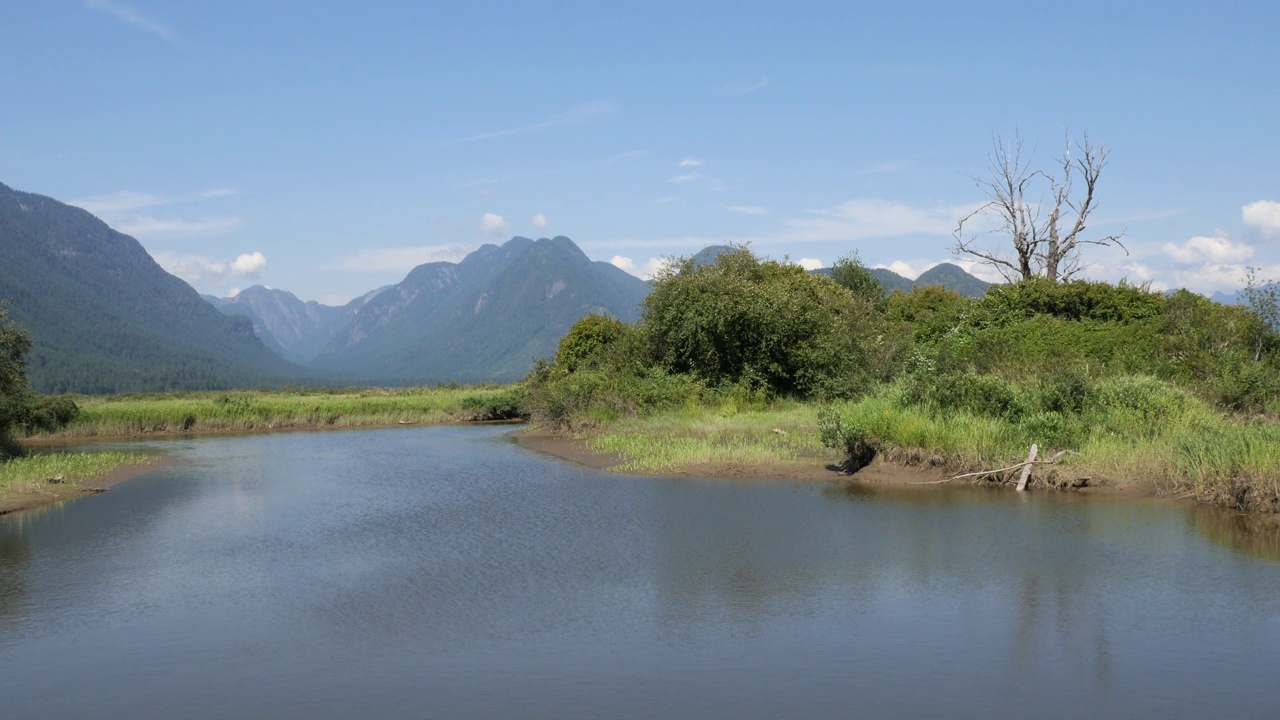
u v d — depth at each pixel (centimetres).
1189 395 2216
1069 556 1279
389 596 1159
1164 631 972
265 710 817
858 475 2022
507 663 917
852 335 3444
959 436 1955
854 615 1042
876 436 2070
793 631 993
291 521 1698
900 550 1330
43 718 808
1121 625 993
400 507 1828
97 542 1523
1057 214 4544
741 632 994
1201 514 1546
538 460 2650
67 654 970
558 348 4997
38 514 1819
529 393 4416
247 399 5441
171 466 2695
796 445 2416
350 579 1249
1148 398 2106
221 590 1206
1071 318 3806
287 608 1120
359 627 1039
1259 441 1623
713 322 3550
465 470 2442
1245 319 2973
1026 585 1145
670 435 2800
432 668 909
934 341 3962
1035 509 1616
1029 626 995
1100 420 2041
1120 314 3675
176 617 1091
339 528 1616
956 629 989
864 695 823
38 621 1082
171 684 881
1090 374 2389
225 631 1035
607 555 1342
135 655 963
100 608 1131
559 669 898
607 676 877
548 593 1154
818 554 1318
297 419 4684
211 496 2042
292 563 1350
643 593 1144
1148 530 1429
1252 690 822
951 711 788
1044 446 1931
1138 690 824
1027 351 3105
